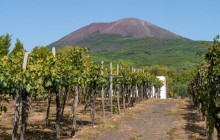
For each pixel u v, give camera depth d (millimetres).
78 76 10711
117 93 18266
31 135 10328
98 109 20531
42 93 9156
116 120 14922
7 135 9898
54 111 17984
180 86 60594
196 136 10508
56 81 9500
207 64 9805
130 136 10680
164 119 15625
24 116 8891
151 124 13766
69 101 24500
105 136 10625
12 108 17547
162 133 11305
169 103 28484
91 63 13070
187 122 14250
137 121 14766
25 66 8328
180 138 10211
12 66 7965
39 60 9117
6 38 23016
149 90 36219
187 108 22328
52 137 10195
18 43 22031
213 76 8125
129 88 23203
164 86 49188
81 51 11156
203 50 187375
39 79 8508
